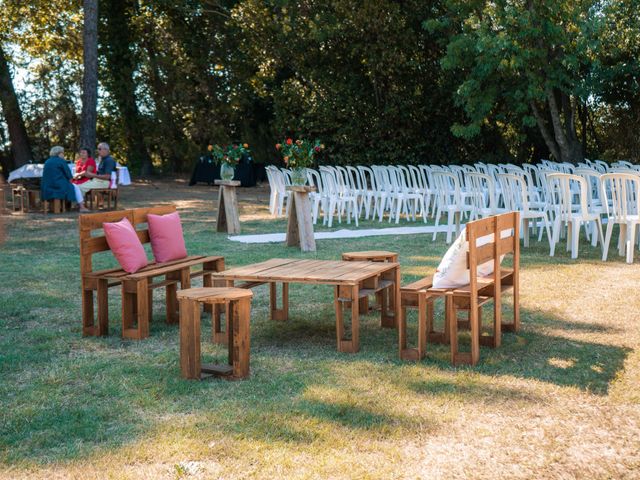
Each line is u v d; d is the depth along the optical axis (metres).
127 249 5.05
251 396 3.63
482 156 21.31
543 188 10.95
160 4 23.69
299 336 4.94
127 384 3.87
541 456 2.90
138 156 25.34
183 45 23.67
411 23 19.95
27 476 2.77
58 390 3.79
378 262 5.23
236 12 21.50
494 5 16.17
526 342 4.61
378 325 5.27
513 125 20.77
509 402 3.50
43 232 11.23
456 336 4.16
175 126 24.11
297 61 21.34
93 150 18.59
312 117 21.27
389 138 21.31
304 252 8.67
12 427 3.27
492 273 4.80
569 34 16.02
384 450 2.96
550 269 7.20
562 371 3.98
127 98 23.92
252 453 2.94
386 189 12.48
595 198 10.95
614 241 9.36
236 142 24.20
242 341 3.93
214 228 11.55
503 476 2.73
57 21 23.59
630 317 5.18
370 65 20.08
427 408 3.42
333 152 21.69
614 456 2.90
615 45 17.56
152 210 5.72
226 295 3.90
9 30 23.38
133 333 4.92
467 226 4.04
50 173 13.99
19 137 22.38
